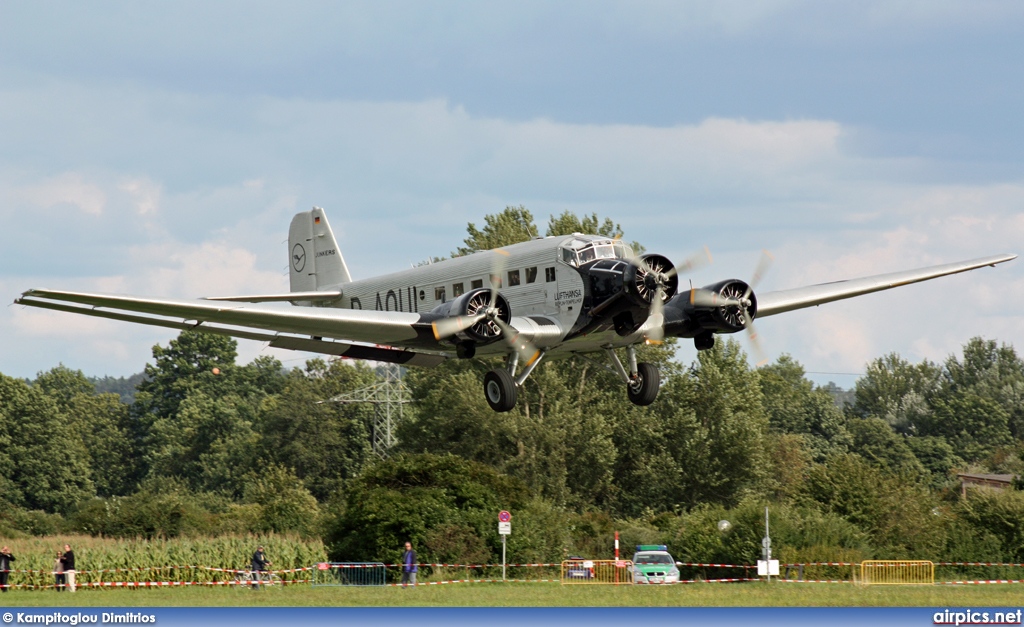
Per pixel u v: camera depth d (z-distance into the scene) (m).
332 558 105.75
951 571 94.69
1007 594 66.81
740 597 64.19
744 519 102.12
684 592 68.94
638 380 69.69
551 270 66.94
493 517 105.31
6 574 77.81
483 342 64.81
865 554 98.81
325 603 61.53
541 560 104.06
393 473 113.81
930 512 113.94
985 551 101.19
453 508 106.75
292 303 103.50
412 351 75.44
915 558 101.44
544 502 122.44
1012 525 104.75
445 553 100.38
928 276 83.75
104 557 87.69
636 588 74.81
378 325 66.44
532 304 67.94
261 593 72.00
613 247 66.81
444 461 115.31
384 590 74.38
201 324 68.75
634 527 122.44
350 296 87.81
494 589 74.19
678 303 68.25
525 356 66.25
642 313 63.16
